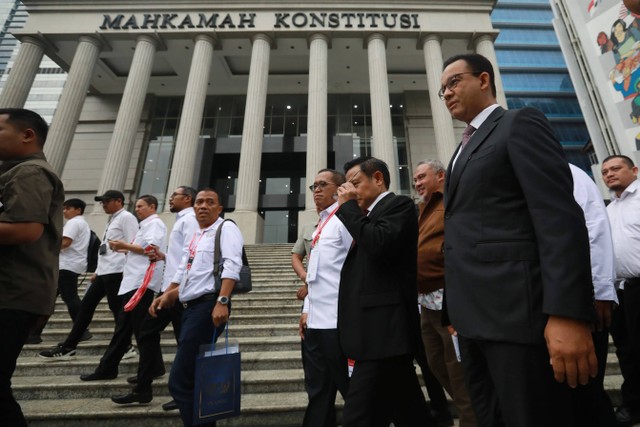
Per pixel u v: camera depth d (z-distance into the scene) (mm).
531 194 1154
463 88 1562
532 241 1189
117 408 3072
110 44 20016
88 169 22812
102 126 23969
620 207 3074
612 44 18141
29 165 1911
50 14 19641
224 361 2383
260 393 3488
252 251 11641
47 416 2979
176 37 19562
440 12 19891
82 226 5152
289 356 4129
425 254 2629
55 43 20125
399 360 1788
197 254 2729
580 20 20328
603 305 2164
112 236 4262
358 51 20938
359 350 1750
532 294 1124
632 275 2758
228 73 23109
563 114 45406
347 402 1729
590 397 1231
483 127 1447
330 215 2580
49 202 1903
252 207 16125
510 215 1249
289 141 23562
